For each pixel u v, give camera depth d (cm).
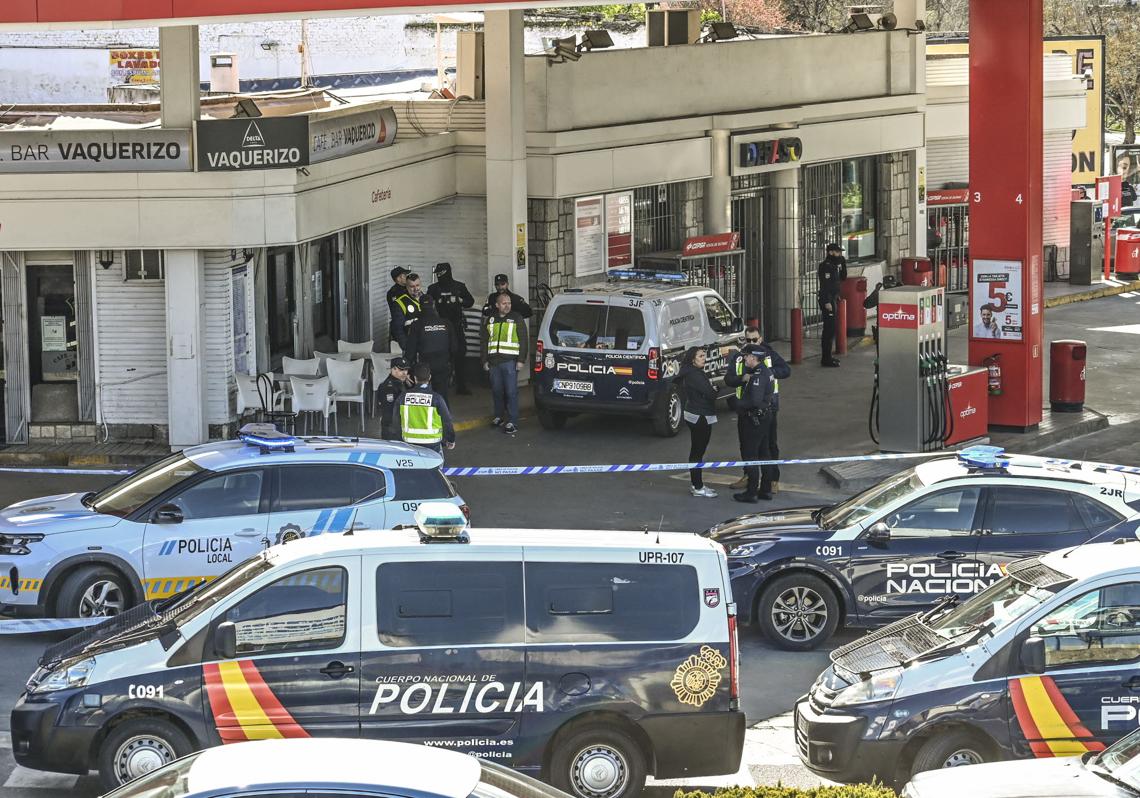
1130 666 3931
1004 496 5334
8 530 5375
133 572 5366
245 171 7900
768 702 4969
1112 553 4159
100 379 8375
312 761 2880
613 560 4006
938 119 13625
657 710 3972
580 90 10062
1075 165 16662
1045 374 10938
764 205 11825
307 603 3972
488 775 2894
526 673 3953
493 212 9750
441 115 10188
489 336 8869
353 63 15350
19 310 8319
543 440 8694
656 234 11038
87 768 3972
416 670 3944
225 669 3938
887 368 8094
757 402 7288
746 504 7400
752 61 11350
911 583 5338
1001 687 3956
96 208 7944
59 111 9112
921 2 12888
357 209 8819
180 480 5466
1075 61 16588
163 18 6594
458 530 4028
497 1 6469
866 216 12938
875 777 3803
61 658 4097
